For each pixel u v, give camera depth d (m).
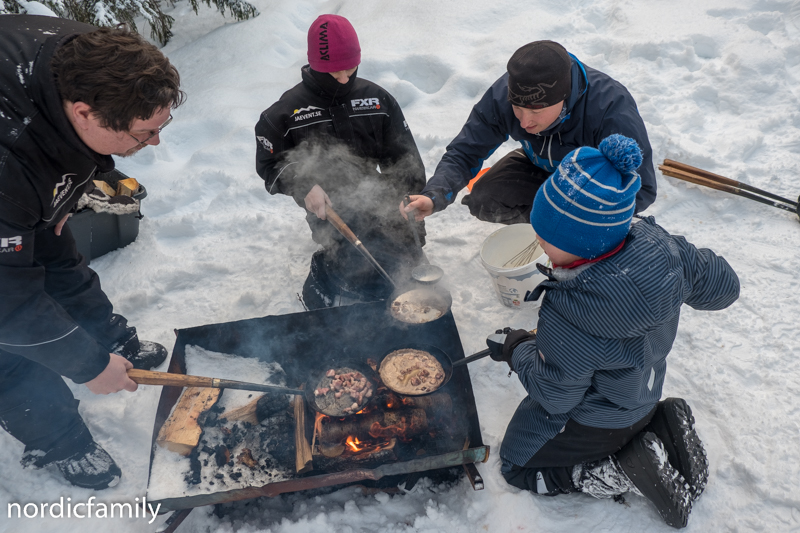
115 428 2.30
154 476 1.96
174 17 5.36
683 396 2.26
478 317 2.68
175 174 3.74
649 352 1.43
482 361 2.46
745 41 3.90
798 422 2.08
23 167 1.42
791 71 3.82
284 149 2.45
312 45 2.19
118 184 3.07
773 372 2.27
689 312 2.55
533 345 1.72
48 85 1.37
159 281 3.02
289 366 2.39
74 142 1.47
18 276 1.50
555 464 1.88
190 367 2.29
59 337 1.60
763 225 2.96
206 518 2.00
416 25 4.69
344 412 2.02
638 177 1.25
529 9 4.64
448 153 2.64
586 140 2.35
